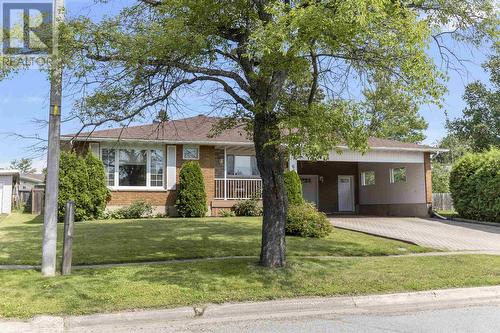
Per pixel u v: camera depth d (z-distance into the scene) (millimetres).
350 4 6762
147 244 13172
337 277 9633
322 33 7648
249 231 16016
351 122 9531
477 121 39000
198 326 7082
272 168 10047
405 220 22969
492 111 38250
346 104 10102
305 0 7719
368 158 24078
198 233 15359
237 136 23109
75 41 8430
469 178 23203
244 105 10086
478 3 9883
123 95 9625
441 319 7480
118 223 17828
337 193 29516
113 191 21297
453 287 9383
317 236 15383
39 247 12641
